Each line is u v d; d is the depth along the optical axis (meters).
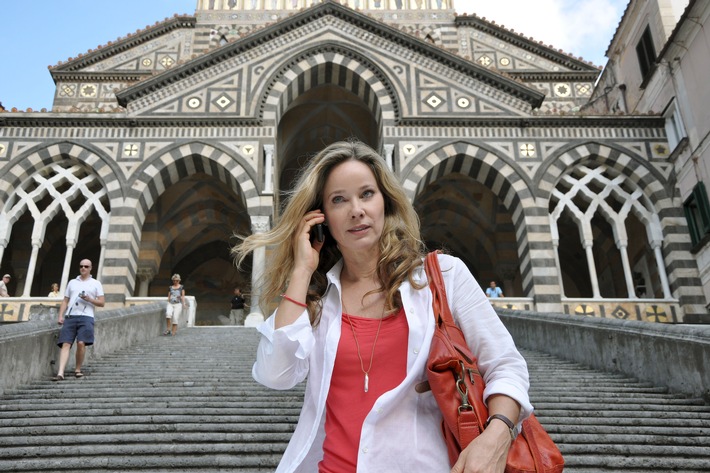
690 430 6.57
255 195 21.39
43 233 20.66
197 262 30.55
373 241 2.23
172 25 30.33
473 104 22.80
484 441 1.71
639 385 8.81
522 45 30.55
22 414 7.28
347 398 2.00
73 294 9.77
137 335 14.05
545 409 7.47
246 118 22.36
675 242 20.55
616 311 19.80
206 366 10.76
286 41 23.94
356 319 2.15
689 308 19.67
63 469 5.75
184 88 22.86
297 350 2.06
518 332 13.91
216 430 6.68
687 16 19.52
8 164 21.03
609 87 27.66
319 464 1.98
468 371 1.87
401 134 22.36
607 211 21.31
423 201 28.08
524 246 20.95
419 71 23.36
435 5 31.42
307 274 2.17
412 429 1.86
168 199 26.53
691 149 20.31
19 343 8.87
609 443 6.25
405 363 1.99
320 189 2.37
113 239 20.33
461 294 2.09
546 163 21.77
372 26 24.06
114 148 21.66
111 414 7.30
